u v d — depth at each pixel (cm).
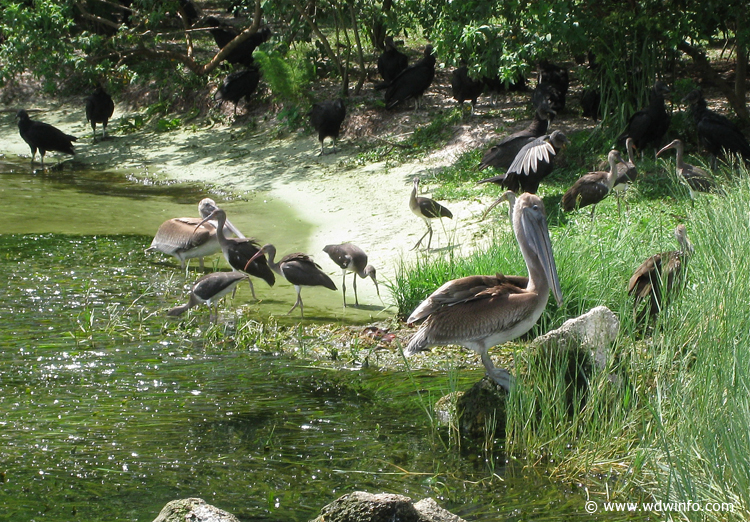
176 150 2020
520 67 1466
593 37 1611
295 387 820
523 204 732
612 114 1608
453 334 710
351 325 1012
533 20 1448
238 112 2153
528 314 710
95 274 1205
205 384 823
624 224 1114
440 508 508
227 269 1263
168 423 729
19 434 700
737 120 1611
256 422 734
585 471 634
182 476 634
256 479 631
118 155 2014
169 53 2228
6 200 1638
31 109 2398
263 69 1978
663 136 1544
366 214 1459
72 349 909
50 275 1191
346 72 2064
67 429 712
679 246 1009
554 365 707
